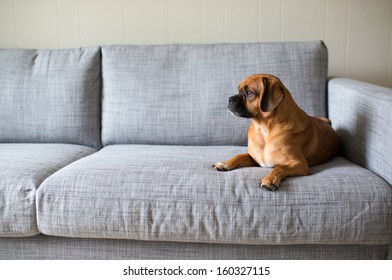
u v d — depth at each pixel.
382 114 1.57
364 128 1.72
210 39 2.60
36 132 2.21
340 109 2.01
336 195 1.47
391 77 2.58
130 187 1.54
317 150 1.79
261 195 1.49
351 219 1.45
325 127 1.92
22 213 1.58
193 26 2.59
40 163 1.78
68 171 1.65
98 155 1.91
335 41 2.56
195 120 2.15
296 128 1.73
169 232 1.52
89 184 1.57
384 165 1.55
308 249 1.56
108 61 2.25
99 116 2.26
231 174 1.60
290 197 1.47
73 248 1.65
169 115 2.16
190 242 1.59
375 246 1.55
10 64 2.27
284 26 2.55
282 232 1.47
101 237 1.58
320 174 1.61
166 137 2.17
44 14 2.64
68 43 2.66
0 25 2.67
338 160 1.87
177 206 1.50
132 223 1.52
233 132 2.13
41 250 1.67
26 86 2.23
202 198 1.50
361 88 1.83
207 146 2.13
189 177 1.57
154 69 2.20
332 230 1.45
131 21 2.61
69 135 2.21
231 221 1.48
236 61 2.17
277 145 1.70
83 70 2.22
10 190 1.60
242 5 2.54
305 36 2.56
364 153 1.72
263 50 2.18
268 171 1.65
